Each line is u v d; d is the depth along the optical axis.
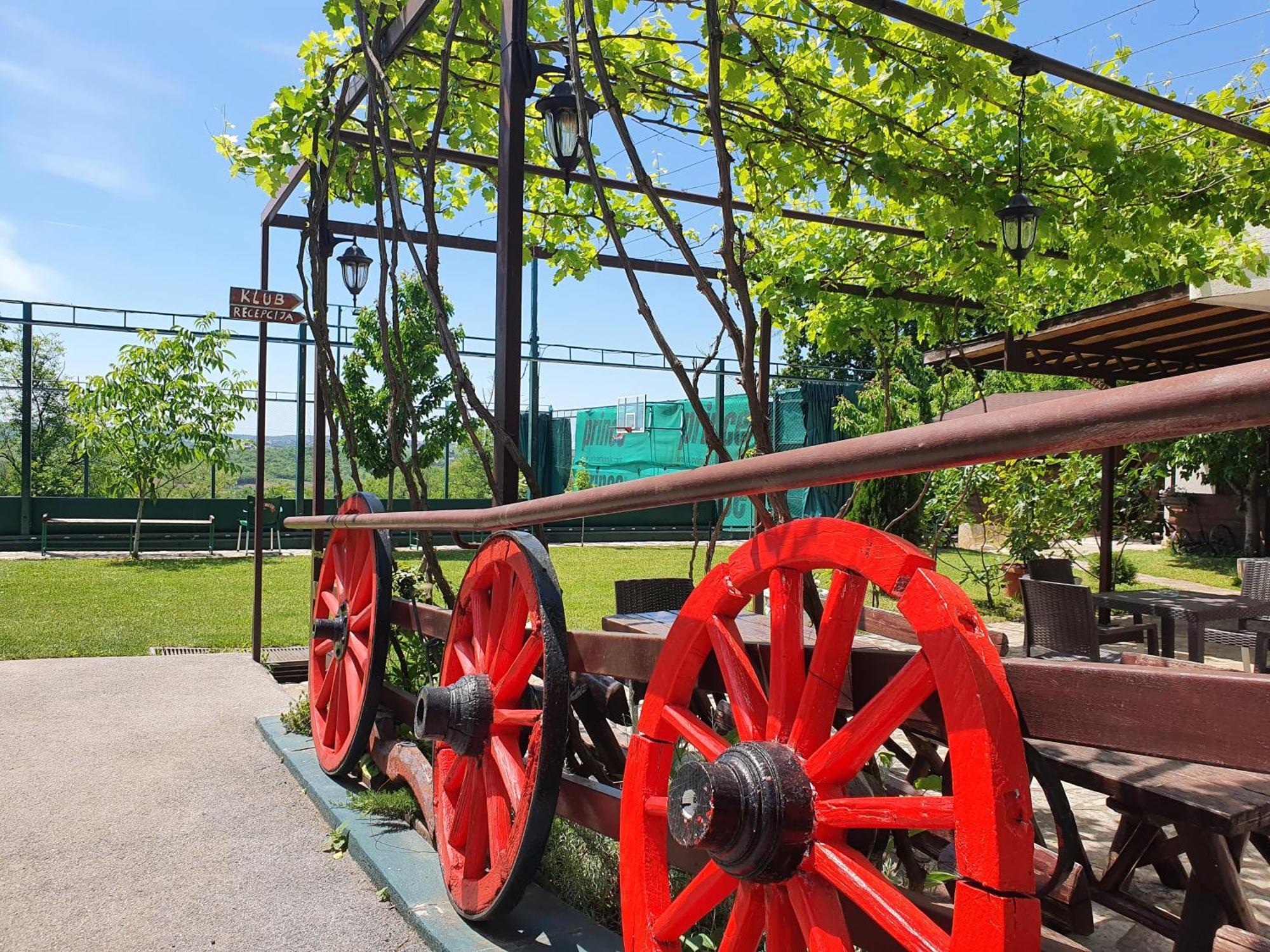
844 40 4.33
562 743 2.16
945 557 14.20
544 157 5.48
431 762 3.42
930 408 17.52
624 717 3.04
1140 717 1.23
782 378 19.59
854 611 1.49
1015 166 5.29
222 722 4.82
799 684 1.61
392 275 3.78
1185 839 1.80
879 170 4.90
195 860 3.11
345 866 3.06
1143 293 6.68
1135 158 5.25
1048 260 6.71
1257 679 1.12
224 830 3.37
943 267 6.42
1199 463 14.12
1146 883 2.91
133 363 13.79
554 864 2.82
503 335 2.81
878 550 1.36
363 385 14.59
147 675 5.88
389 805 3.34
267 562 13.89
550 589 2.27
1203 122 4.86
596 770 3.08
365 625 3.81
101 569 12.49
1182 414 0.88
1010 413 1.08
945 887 2.17
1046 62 4.18
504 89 2.81
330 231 5.01
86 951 2.49
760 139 4.91
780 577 1.63
